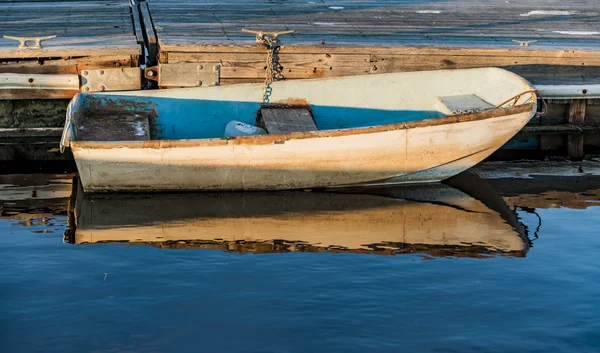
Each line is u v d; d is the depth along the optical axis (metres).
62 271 7.23
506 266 7.53
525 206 9.32
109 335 6.15
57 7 14.33
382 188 9.97
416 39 12.15
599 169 10.98
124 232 8.23
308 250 7.84
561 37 12.77
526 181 10.34
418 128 9.58
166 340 6.10
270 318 6.43
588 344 6.14
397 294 6.89
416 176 10.02
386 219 8.82
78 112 9.88
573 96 11.23
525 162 11.30
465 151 9.86
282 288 6.96
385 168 9.78
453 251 7.89
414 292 6.94
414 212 9.07
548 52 11.57
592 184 10.25
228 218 8.75
